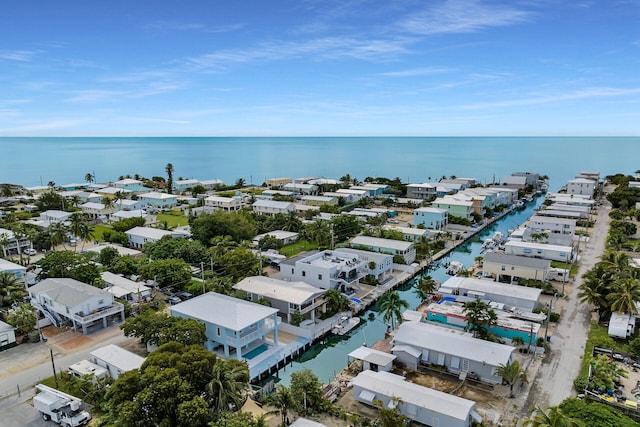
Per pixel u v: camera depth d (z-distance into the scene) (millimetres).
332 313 62781
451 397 39344
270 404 38719
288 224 108500
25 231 94250
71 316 56656
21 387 44562
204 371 36531
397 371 47906
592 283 59938
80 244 101438
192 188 191125
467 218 124312
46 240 93000
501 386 44594
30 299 65125
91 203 139375
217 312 51875
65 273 69312
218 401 34938
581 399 41094
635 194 143500
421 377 46719
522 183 188125
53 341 54750
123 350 48156
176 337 46656
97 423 38000
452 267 83062
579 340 54344
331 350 56844
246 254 77938
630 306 54562
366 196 165000
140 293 66500
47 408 38594
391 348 52875
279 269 82562
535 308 62906
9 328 53062
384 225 116875
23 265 84000
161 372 34594
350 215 117500
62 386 44531
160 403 32656
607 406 38875
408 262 87438
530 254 88375
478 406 41250
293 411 40250
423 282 69688
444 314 57594
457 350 47188
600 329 57125
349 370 49031
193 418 31781
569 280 77000
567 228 103312
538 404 41281
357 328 62188
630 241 101938
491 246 99500
